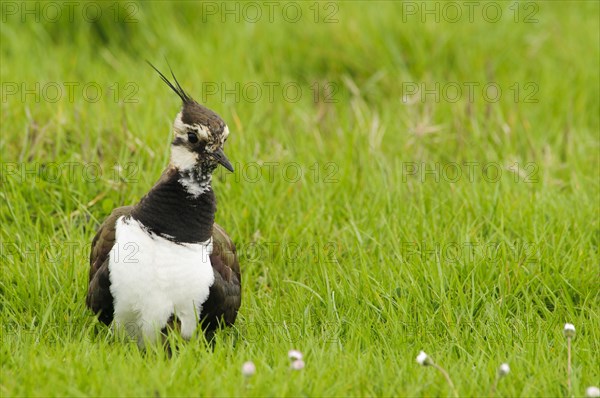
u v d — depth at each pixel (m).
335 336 9.76
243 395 8.26
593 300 10.63
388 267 10.91
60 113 13.26
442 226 12.02
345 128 14.18
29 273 10.62
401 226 11.89
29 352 8.98
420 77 16.36
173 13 17.59
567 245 11.56
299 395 8.33
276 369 8.69
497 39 16.91
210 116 9.31
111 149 12.95
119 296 9.19
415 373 8.88
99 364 8.72
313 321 10.33
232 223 12.05
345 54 16.50
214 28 17.16
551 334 9.98
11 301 10.35
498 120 14.52
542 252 11.20
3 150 12.84
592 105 15.86
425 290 10.55
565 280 10.70
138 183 12.34
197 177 9.26
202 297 9.30
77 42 17.05
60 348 9.26
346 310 10.43
